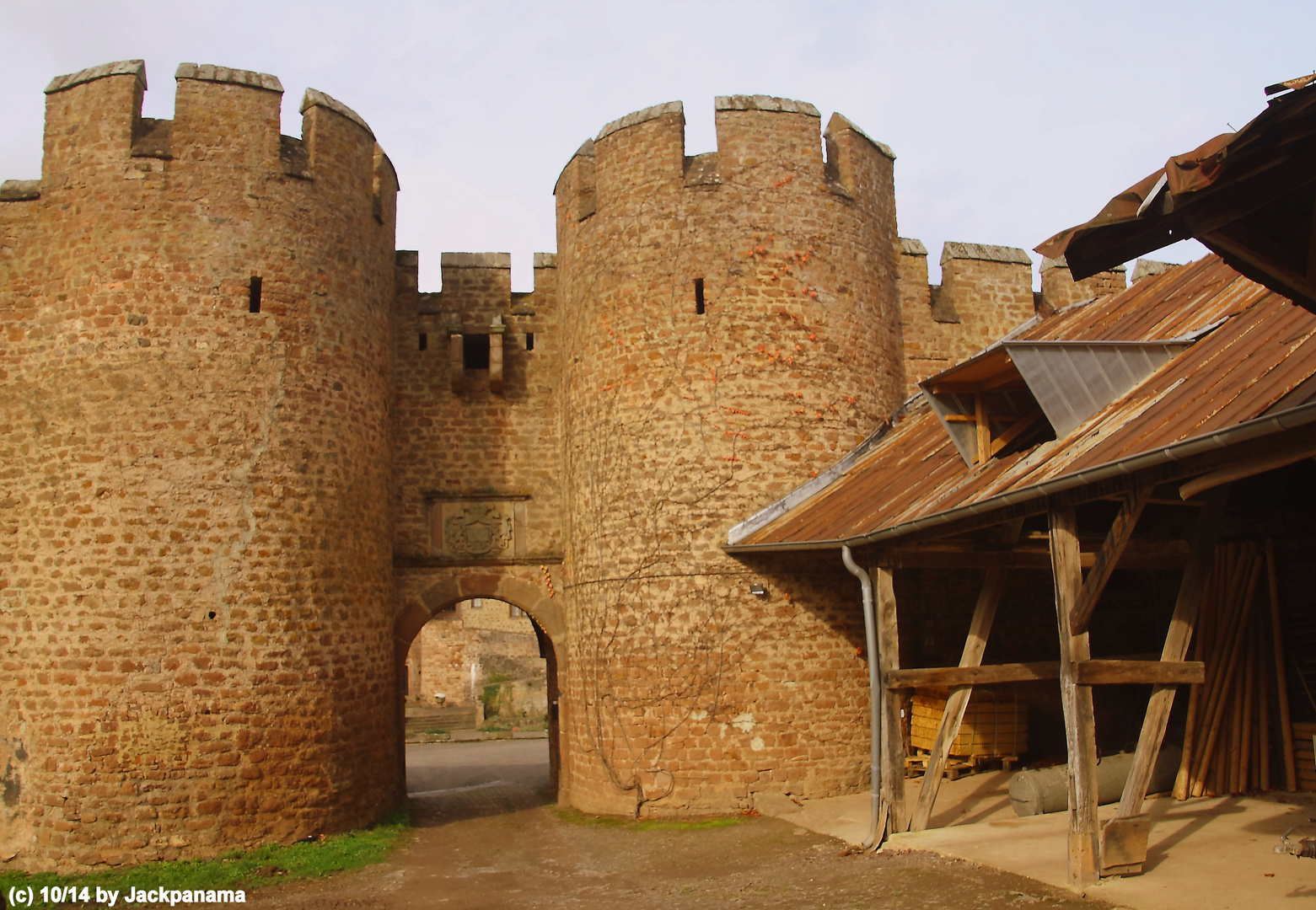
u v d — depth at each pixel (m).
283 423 12.85
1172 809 10.34
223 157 13.16
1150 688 14.59
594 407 14.60
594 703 13.99
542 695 34.44
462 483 15.84
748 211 14.37
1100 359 8.88
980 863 8.81
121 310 12.55
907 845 9.81
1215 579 11.46
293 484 12.80
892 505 10.45
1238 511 11.23
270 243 13.17
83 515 12.12
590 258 15.02
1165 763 11.16
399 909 9.46
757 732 13.03
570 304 15.48
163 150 12.98
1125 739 14.57
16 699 12.00
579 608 14.54
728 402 13.80
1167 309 10.56
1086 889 7.60
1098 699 14.95
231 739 11.89
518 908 9.33
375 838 12.42
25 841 11.60
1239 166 5.24
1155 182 5.71
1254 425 5.98
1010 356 8.62
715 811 12.85
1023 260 17.78
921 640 14.87
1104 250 6.29
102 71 13.24
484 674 36.94
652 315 14.23
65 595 11.99
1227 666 11.20
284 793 12.07
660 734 13.20
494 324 15.89
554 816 14.07
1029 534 10.66
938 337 16.92
